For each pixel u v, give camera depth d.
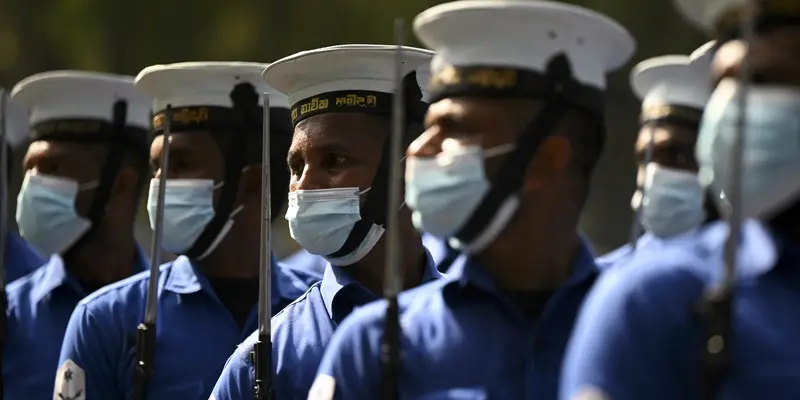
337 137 9.91
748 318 6.28
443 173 7.71
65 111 13.64
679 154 12.23
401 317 7.96
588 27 7.82
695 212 12.06
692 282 6.43
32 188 13.56
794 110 6.44
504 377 7.63
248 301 11.83
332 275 10.11
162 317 11.42
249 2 40.03
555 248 7.96
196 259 11.82
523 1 7.62
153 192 11.84
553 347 7.75
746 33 6.27
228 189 11.71
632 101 35.38
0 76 42.09
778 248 6.41
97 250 13.74
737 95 6.48
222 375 10.12
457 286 7.90
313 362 9.73
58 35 41.84
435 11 7.78
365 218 9.89
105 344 11.37
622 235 35.06
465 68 7.75
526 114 7.70
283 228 33.38
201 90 11.71
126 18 41.25
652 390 6.36
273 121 11.83
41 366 13.21
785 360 6.17
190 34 40.75
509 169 7.67
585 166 8.00
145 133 14.05
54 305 13.41
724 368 6.12
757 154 6.48
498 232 7.79
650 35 35.41
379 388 7.82
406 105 9.99
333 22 39.38
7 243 16.28
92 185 13.64
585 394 6.41
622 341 6.41
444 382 7.62
